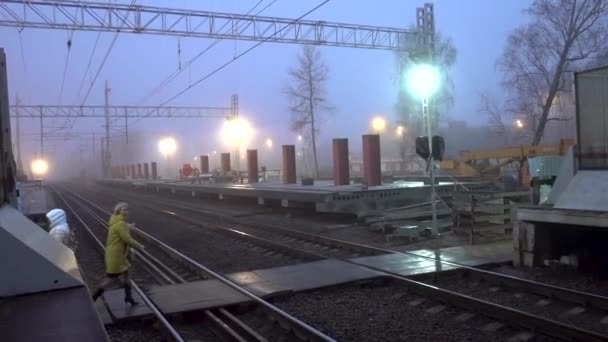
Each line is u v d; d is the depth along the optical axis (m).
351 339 6.38
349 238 15.25
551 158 15.52
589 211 9.02
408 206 18.00
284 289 8.57
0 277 2.90
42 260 3.03
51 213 11.38
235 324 7.16
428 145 14.35
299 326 6.57
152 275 11.35
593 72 9.66
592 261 9.84
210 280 9.58
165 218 23.50
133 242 7.88
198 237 16.92
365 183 20.11
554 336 6.08
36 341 2.37
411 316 7.30
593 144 9.66
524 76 31.69
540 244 10.18
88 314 2.67
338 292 8.76
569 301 7.54
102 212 28.19
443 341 6.23
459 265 10.05
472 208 13.34
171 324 7.37
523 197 16.20
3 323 2.56
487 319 6.92
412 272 9.46
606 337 5.55
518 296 8.15
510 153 24.02
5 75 4.62
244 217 22.39
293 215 21.73
